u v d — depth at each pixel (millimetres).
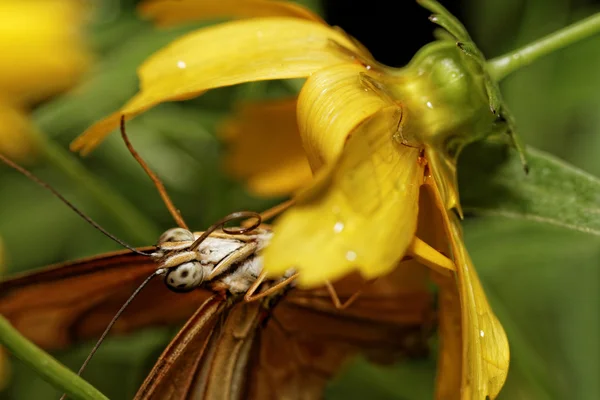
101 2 135
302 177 120
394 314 119
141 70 113
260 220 115
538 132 139
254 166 122
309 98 109
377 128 108
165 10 119
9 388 137
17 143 127
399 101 111
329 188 103
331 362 122
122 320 121
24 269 141
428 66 112
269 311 118
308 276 101
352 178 104
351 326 120
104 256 112
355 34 151
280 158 121
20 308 115
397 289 117
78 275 114
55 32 125
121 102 132
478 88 111
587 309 135
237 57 112
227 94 136
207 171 137
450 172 110
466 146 112
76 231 142
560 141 139
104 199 133
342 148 106
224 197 137
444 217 106
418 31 151
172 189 141
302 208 102
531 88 138
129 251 113
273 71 111
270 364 122
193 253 114
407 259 110
